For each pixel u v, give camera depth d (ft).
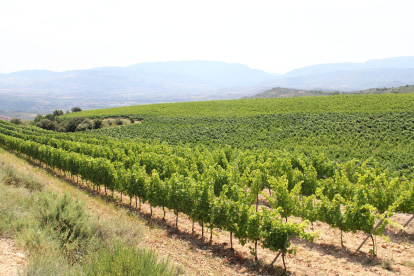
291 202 36.01
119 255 17.20
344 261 29.12
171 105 279.90
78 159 63.41
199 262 28.32
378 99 179.32
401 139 100.63
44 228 22.80
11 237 21.57
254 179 46.96
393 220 40.37
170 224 41.45
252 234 28.66
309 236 26.32
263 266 27.99
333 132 123.13
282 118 164.96
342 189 43.68
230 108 228.02
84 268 17.28
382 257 29.71
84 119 225.15
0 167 46.39
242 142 124.77
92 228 24.72
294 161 65.05
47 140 118.73
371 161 78.79
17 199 27.81
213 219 33.37
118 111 272.10
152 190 43.04
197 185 37.47
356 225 30.94
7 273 16.49
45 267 16.84
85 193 55.77
